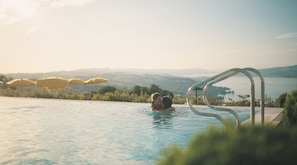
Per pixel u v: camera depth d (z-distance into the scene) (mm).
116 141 8891
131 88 21062
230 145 1358
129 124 11812
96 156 7230
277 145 1358
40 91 23562
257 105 14562
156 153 7484
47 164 6582
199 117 12758
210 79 4500
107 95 19938
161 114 13922
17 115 14648
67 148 8031
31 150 7820
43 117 14000
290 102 4715
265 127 1589
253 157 1312
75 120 13070
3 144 8492
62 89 25297
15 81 24516
